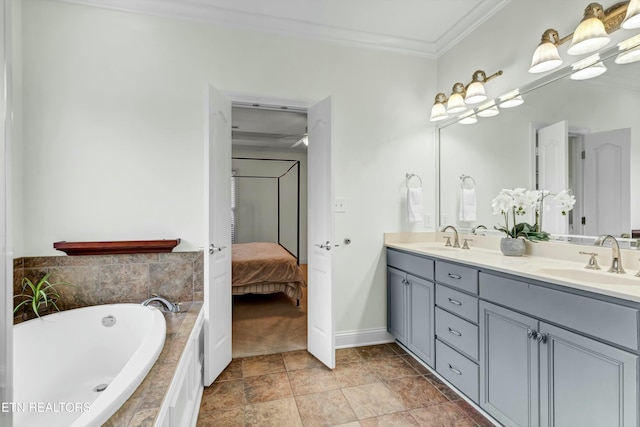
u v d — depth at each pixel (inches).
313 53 98.4
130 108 83.9
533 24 77.1
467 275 70.0
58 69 79.2
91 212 81.5
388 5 87.4
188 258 87.2
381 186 105.0
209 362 77.5
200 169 88.4
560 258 69.6
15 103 74.9
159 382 46.8
